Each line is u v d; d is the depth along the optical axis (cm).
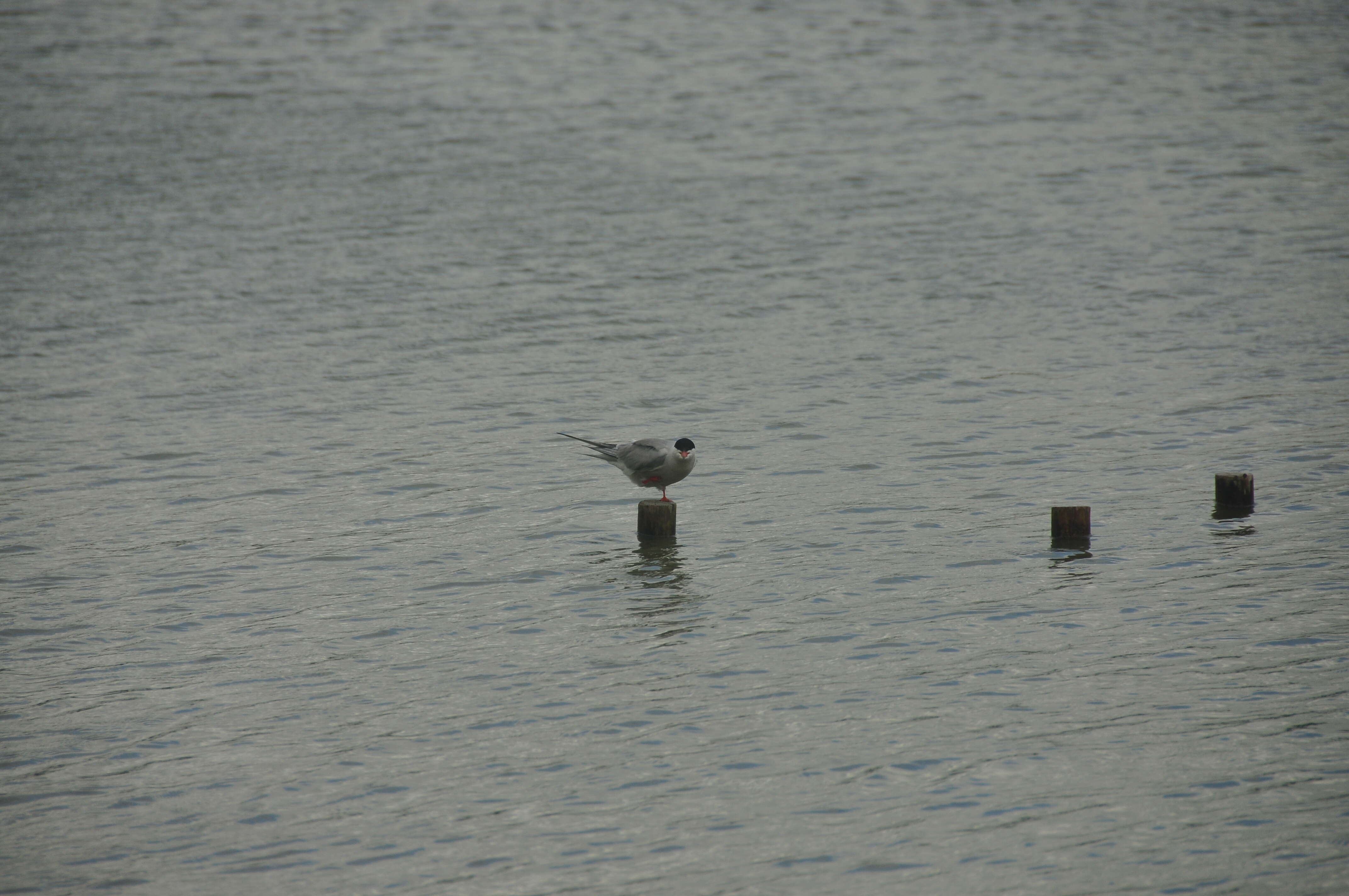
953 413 2631
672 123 5178
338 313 3375
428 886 1195
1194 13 6781
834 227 4047
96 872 1222
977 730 1430
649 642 1678
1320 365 2833
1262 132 4919
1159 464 2308
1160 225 3991
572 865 1220
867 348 3078
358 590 1883
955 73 5834
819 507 2162
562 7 7062
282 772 1390
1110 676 1541
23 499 2266
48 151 4691
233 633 1745
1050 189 4372
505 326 3275
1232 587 1777
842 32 6544
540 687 1565
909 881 1183
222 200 4253
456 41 6394
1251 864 1184
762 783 1342
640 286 3566
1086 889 1161
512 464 2423
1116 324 3192
